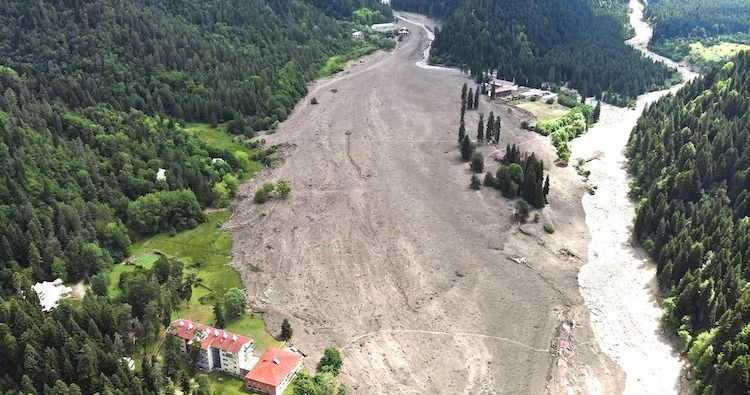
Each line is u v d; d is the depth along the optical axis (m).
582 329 148.88
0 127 177.25
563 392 129.62
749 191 179.75
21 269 151.12
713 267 151.88
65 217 164.62
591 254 180.88
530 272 170.25
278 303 156.12
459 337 144.38
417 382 131.00
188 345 131.88
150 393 117.81
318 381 125.31
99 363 118.81
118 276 162.12
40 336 120.31
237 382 128.38
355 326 147.75
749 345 120.81
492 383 131.12
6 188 161.38
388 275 167.00
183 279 162.12
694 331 142.25
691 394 129.38
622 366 137.75
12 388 116.31
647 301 159.38
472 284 163.88
